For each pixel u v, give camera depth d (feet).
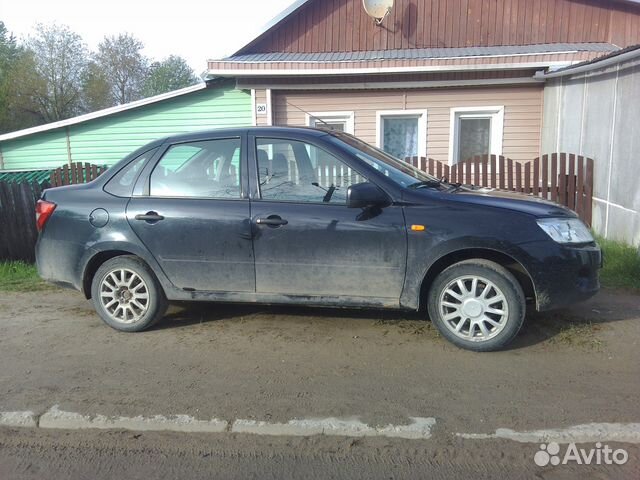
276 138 15.93
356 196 14.29
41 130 38.96
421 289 15.15
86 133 39.32
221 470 10.39
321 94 36.55
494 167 28.50
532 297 14.88
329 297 15.38
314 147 15.57
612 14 36.45
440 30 37.93
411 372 13.74
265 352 15.11
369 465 10.43
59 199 16.98
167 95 37.35
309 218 15.12
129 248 16.20
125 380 13.70
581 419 11.54
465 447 10.85
